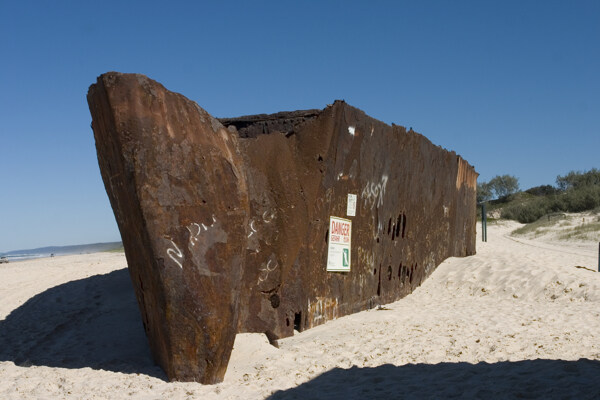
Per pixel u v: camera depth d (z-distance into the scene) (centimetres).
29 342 702
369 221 887
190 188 519
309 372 546
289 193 691
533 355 580
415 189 1091
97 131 554
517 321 788
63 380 507
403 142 1006
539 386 456
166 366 523
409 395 462
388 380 507
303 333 704
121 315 800
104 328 740
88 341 685
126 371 544
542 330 720
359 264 859
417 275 1131
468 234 1524
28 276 1328
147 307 552
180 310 506
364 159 848
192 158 524
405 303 990
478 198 6141
